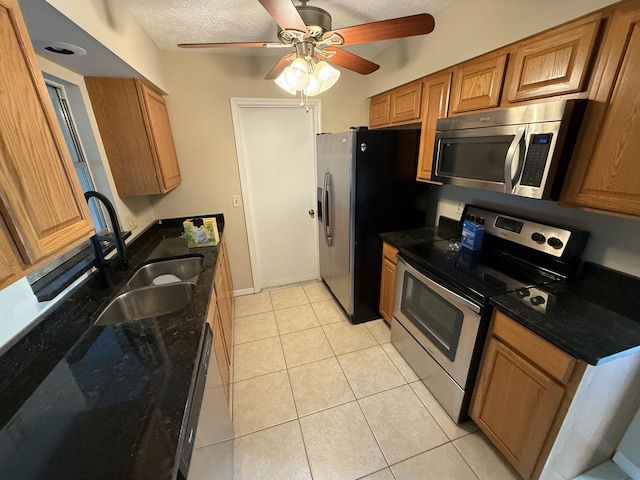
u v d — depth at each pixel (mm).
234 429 1636
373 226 2357
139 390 845
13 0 669
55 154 796
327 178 2557
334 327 2564
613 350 966
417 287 1894
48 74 1424
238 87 2529
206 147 2615
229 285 2594
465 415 1619
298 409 1758
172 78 2363
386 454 1490
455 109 1777
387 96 2533
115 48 1378
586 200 1119
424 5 1711
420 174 2172
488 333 1392
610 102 1012
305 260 3393
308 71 1411
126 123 1856
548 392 1111
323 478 1389
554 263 1524
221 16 1713
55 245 776
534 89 1302
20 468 646
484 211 1950
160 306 1572
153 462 640
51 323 1126
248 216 2934
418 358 1937
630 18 932
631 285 1230
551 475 1225
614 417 1221
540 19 1223
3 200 627
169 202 2680
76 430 728
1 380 895
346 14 1797
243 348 2312
